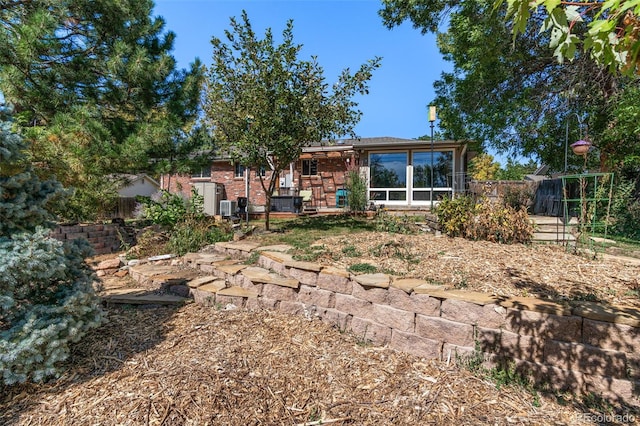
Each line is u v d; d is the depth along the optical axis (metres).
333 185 14.47
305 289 3.70
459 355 2.64
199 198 8.01
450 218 5.37
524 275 3.22
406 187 13.07
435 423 2.02
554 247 4.44
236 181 15.80
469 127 10.13
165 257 5.80
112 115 8.27
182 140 8.36
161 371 2.54
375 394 2.32
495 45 8.02
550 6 1.27
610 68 1.45
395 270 3.53
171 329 3.34
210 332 3.24
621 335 2.11
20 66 6.28
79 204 6.83
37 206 2.78
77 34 7.34
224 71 6.96
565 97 8.51
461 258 3.87
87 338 3.12
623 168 6.56
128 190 20.41
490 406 2.16
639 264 3.49
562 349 2.27
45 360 2.41
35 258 2.38
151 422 2.03
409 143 12.34
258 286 4.02
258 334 3.21
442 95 11.12
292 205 12.45
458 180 12.05
